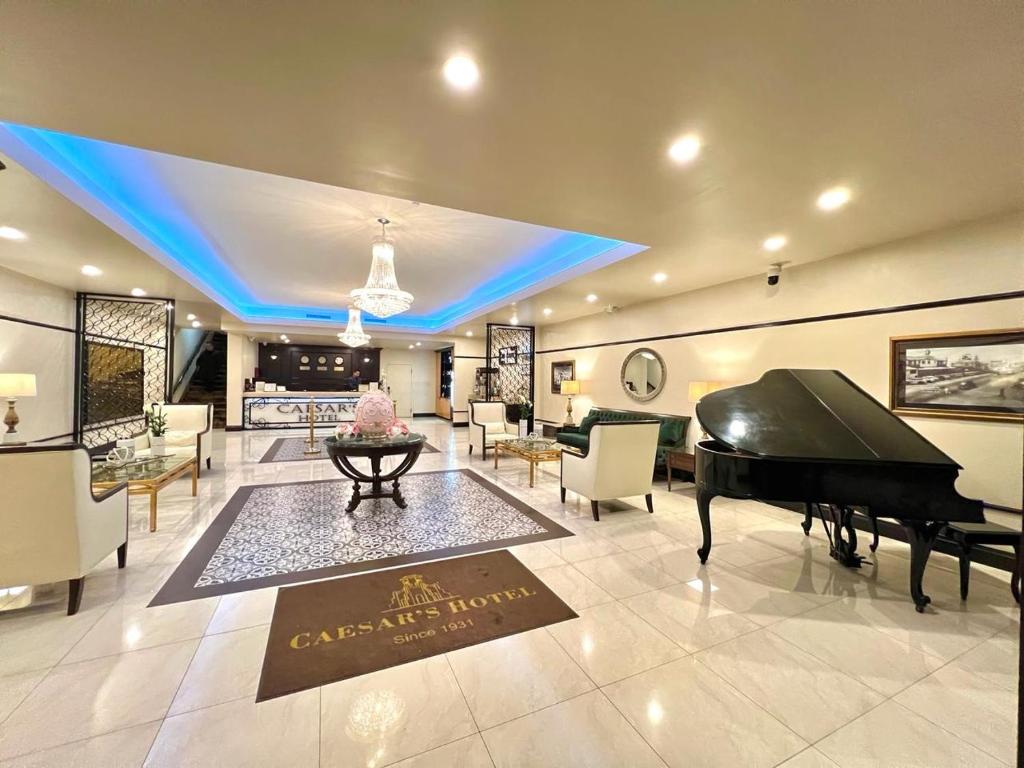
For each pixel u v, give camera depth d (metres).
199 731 1.57
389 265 4.14
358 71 1.62
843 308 4.04
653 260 4.24
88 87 1.70
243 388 10.23
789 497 2.59
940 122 1.94
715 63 1.58
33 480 2.19
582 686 1.85
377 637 2.17
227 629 2.21
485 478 5.71
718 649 2.12
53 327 5.31
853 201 2.81
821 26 1.40
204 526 3.75
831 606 2.54
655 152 2.22
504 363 10.44
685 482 5.75
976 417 3.15
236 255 4.87
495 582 2.78
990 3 1.30
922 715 1.71
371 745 1.53
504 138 2.10
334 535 3.58
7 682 1.80
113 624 2.25
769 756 1.51
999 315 3.06
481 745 1.54
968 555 2.63
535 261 5.23
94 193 2.98
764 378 3.30
